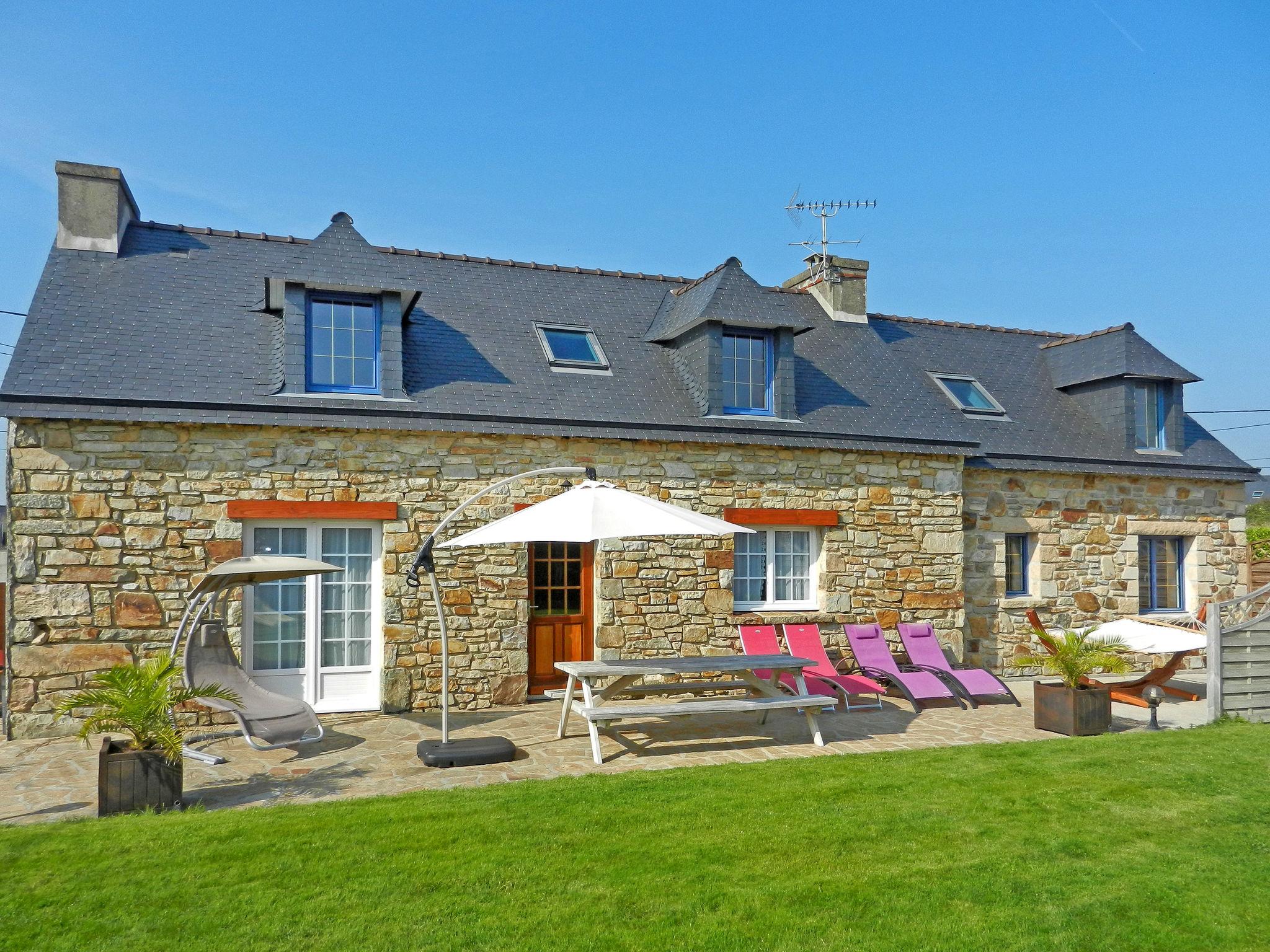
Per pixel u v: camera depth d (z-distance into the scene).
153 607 8.41
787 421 11.05
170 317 9.55
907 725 8.85
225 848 4.88
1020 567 12.62
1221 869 4.68
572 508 7.13
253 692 7.95
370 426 9.05
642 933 3.93
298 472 8.94
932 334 14.91
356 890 4.34
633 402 10.53
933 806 5.70
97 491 8.30
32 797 6.25
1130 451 13.34
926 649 10.42
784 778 6.38
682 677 10.26
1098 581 12.76
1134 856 4.86
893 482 11.32
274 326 9.88
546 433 9.68
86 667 8.20
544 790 6.05
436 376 9.97
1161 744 7.54
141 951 3.78
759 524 10.65
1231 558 13.78
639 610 10.16
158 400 8.42
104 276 9.81
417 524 9.35
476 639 9.54
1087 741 7.68
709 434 10.40
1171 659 10.21
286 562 7.19
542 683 10.09
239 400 8.77
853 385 12.14
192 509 8.59
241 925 3.99
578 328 11.54
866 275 13.74
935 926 4.03
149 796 5.68
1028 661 8.51
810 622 10.80
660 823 5.32
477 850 4.87
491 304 11.46
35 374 8.26
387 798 5.91
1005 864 4.72
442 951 3.78
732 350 11.23
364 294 9.62
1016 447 12.52
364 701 9.30
